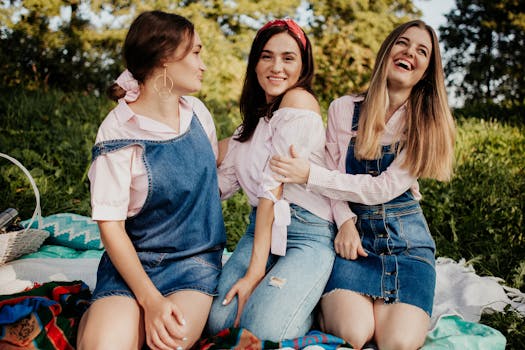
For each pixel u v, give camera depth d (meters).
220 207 2.29
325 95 9.16
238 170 2.53
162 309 1.90
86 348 1.83
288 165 2.31
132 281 1.96
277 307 2.07
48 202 4.01
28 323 1.93
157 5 9.66
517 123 8.53
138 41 2.03
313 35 9.91
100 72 10.02
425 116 2.40
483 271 3.32
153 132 2.08
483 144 6.70
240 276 2.22
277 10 9.70
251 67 2.53
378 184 2.35
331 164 2.59
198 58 2.11
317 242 2.35
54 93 7.87
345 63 9.51
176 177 2.08
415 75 2.40
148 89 2.10
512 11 16.28
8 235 2.64
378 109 2.40
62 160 5.00
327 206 2.45
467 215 4.15
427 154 2.36
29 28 9.68
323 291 2.31
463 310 2.63
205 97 8.27
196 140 2.17
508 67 16.69
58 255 2.98
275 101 2.49
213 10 9.46
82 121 6.55
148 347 2.04
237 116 7.66
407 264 2.29
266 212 2.29
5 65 9.39
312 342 1.99
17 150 4.95
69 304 2.13
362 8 10.09
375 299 2.24
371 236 2.42
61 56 9.79
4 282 2.53
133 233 2.16
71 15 9.94
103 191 2.01
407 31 2.40
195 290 2.08
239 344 1.98
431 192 4.46
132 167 2.06
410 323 2.10
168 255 2.13
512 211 4.21
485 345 2.17
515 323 2.50
